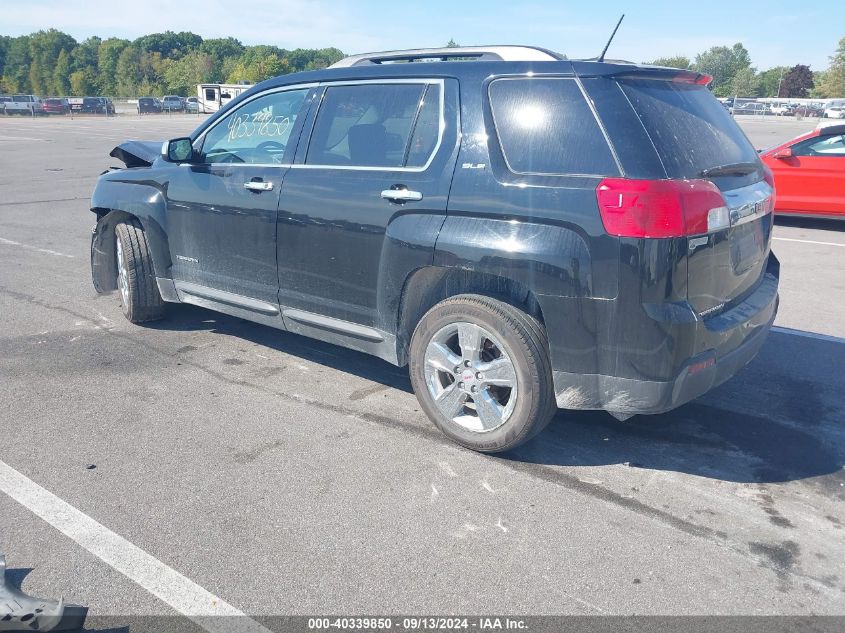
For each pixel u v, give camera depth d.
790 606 2.71
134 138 29.09
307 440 3.96
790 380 4.86
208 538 3.10
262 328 5.88
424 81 3.90
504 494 3.45
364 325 4.21
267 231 4.54
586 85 3.39
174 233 5.23
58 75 132.75
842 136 10.30
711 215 3.27
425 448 3.89
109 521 3.21
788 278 7.68
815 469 3.71
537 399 3.55
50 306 6.42
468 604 2.72
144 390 4.62
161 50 134.75
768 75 128.38
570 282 3.29
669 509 3.34
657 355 3.23
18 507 3.31
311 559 2.96
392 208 3.87
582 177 3.29
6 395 4.52
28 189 14.28
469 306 3.63
